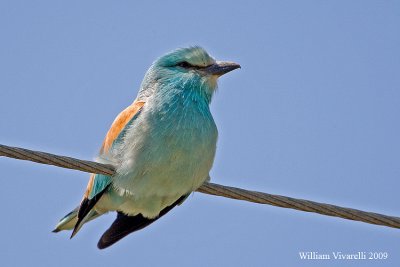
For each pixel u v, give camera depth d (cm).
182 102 1270
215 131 1277
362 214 1108
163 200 1290
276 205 1130
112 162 1266
